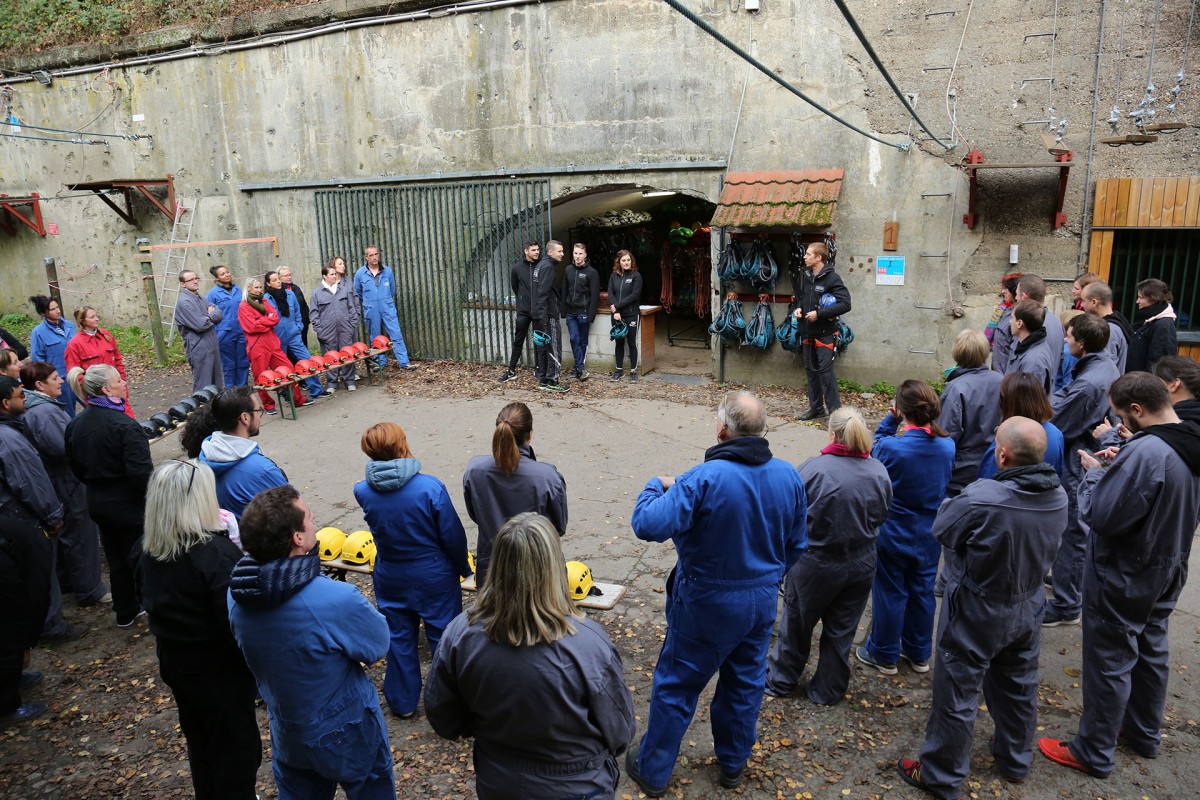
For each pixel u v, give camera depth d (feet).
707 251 43.80
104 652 16.37
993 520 10.62
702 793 11.86
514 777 7.80
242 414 13.96
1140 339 20.17
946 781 11.47
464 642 7.61
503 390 33.65
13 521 13.87
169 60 42.50
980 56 27.68
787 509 10.92
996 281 28.71
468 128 36.37
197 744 10.76
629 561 18.92
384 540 12.98
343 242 40.14
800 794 11.82
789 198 29.86
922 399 13.57
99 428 15.74
